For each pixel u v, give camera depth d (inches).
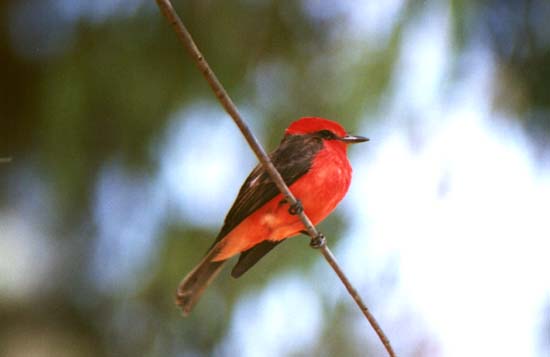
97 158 496.7
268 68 501.0
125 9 493.0
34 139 514.6
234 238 378.0
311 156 377.4
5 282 503.5
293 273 503.5
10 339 498.6
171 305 507.8
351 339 512.7
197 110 496.4
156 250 501.4
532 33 477.7
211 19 494.0
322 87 493.0
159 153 498.6
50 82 494.6
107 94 489.4
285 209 370.0
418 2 460.1
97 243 509.4
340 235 503.5
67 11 503.5
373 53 471.8
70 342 510.3
